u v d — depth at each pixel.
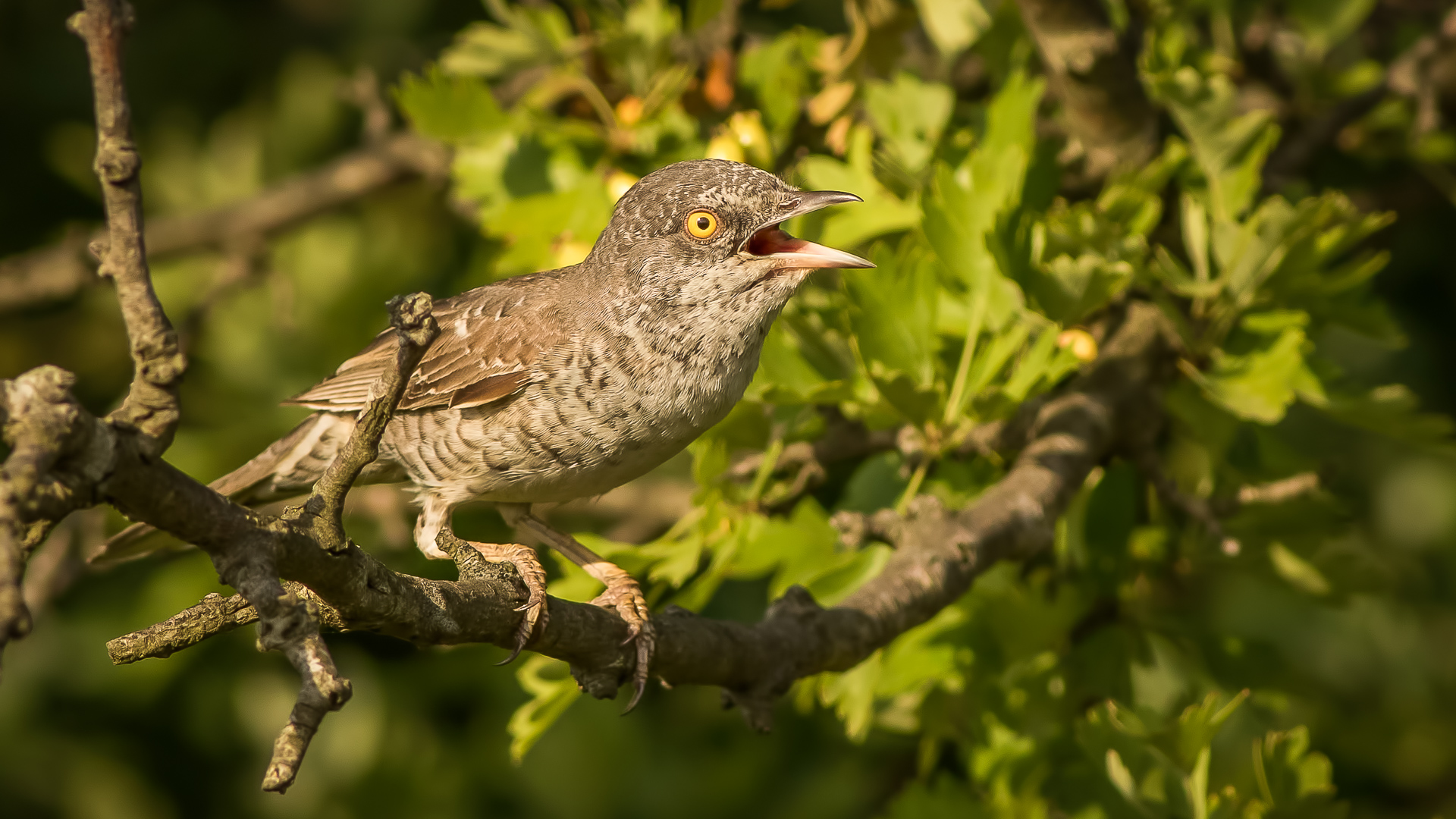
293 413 11.55
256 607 3.51
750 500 7.43
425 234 12.66
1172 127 9.06
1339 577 8.07
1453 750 11.27
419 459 6.79
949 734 8.09
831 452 7.79
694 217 6.54
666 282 6.52
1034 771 7.60
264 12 13.74
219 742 11.39
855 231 7.99
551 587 7.17
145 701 11.32
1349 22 9.80
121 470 3.27
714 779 11.00
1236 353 7.73
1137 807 6.82
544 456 6.58
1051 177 8.02
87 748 11.40
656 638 5.30
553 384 6.48
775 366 7.46
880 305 6.98
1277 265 7.49
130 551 7.32
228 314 12.02
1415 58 9.38
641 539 10.85
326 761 11.16
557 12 8.73
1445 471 11.95
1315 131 9.46
